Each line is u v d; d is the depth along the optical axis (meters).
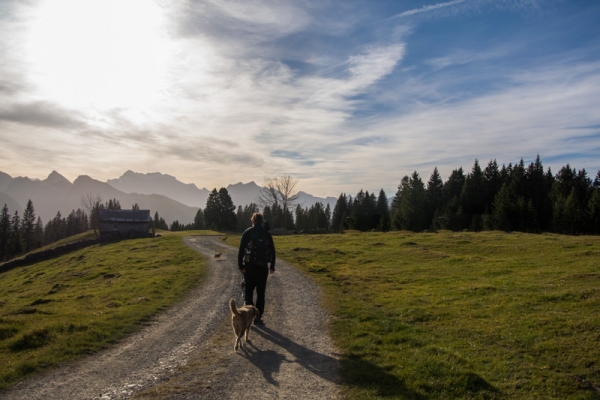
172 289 19.30
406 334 10.77
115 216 72.25
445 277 20.12
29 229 136.25
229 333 11.27
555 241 29.91
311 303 15.19
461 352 9.24
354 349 9.63
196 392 7.04
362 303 15.08
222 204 123.06
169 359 9.05
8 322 12.23
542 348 9.20
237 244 49.19
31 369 8.31
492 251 28.52
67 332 11.06
